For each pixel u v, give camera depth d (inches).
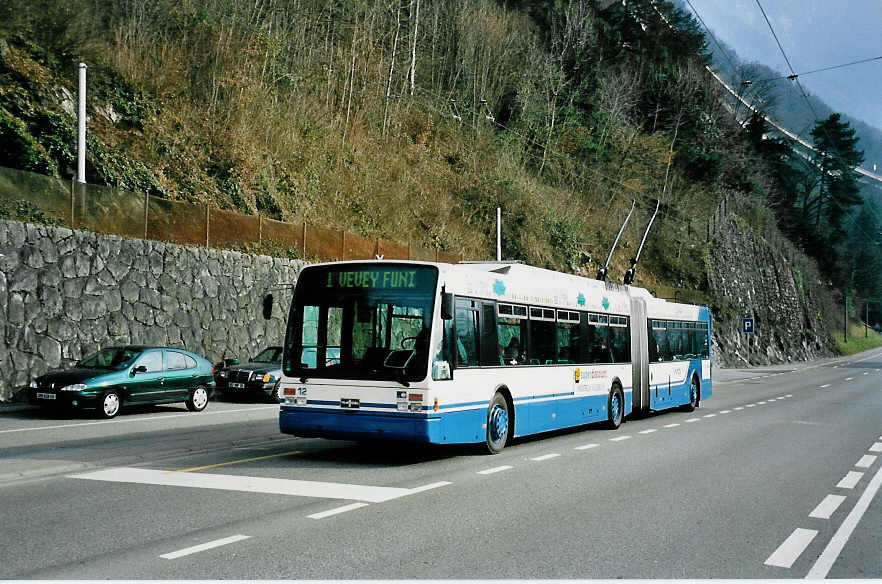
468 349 487.2
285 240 1181.7
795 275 3686.0
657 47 3139.8
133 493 354.0
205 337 1005.2
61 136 993.5
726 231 2994.6
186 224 1009.5
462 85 2337.6
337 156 1604.3
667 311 873.5
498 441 520.7
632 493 377.4
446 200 1860.2
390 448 540.1
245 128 1373.0
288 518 306.5
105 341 861.2
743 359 2741.1
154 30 1390.3
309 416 463.2
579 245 2190.0
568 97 2674.7
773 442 606.9
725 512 338.0
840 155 4471.0
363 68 1849.2
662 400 830.5
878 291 5408.5
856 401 1103.6
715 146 3122.5
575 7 2802.7
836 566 255.8
